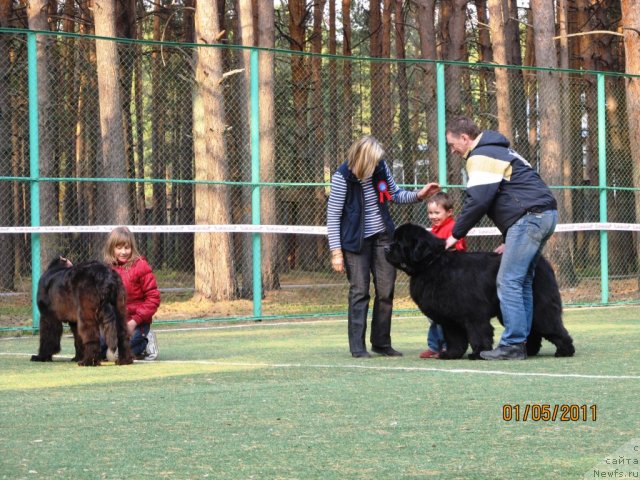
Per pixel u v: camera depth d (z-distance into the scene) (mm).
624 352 9805
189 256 33219
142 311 9906
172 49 30641
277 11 34062
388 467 4672
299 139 29578
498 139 9133
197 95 19594
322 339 12422
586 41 29328
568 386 7195
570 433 5434
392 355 9836
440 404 6477
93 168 31000
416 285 9250
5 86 24125
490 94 28688
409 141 27672
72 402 6891
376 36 31906
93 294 9164
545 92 21547
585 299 18812
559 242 20859
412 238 9109
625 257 26906
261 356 10250
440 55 32969
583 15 29672
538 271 9320
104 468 4719
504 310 9000
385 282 9734
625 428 5551
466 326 9156
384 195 9625
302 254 31516
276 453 5016
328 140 31766
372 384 7539
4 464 4828
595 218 28188
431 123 25531
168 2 31547
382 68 28828
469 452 4980
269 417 6094
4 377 8531
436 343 9758
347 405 6512
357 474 4539
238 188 27734
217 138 18828
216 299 18953
